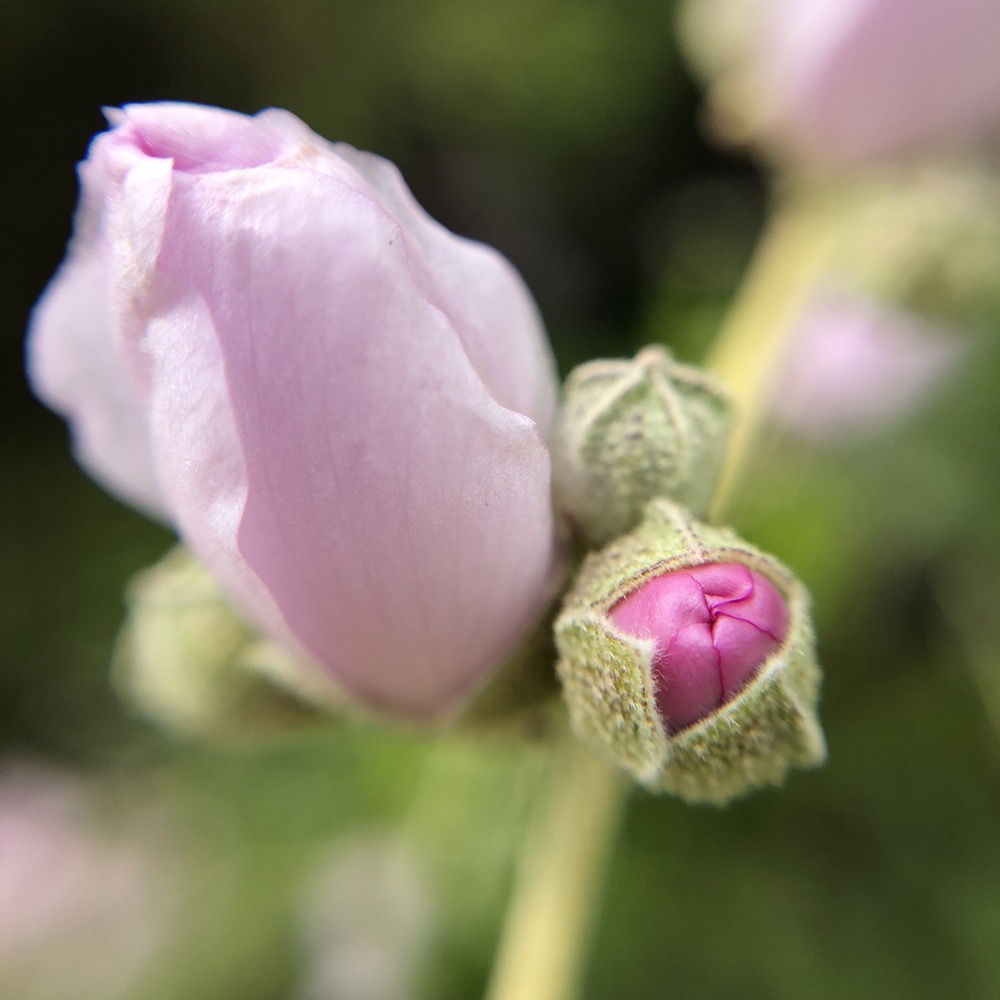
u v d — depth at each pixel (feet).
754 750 0.36
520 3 1.21
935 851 0.78
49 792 0.82
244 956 0.75
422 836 0.67
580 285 1.20
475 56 1.20
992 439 0.68
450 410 0.34
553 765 0.40
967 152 0.45
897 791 0.79
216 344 0.34
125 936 0.76
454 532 0.35
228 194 0.34
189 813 0.80
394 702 0.38
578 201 1.23
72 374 0.38
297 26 1.21
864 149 0.45
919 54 0.44
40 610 1.06
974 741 0.79
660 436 0.37
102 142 0.34
